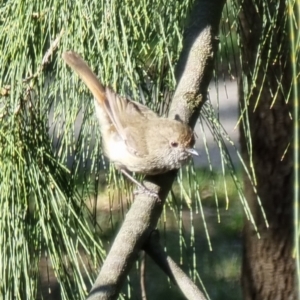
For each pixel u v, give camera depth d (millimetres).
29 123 5004
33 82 5016
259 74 6992
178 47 5668
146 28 5293
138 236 4652
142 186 5078
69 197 5008
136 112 5887
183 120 5539
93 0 5086
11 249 4758
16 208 4801
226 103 19516
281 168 9523
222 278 13391
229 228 14344
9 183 4812
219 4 5773
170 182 5410
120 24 5223
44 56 5074
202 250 13953
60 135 5199
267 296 9891
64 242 4883
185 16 5832
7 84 5016
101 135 5727
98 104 5570
